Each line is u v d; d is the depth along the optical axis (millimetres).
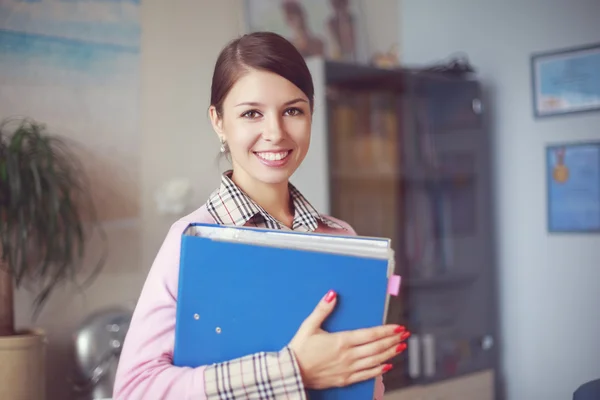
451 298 3332
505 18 3418
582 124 3160
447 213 3385
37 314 2502
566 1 3211
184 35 2924
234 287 868
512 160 3402
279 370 822
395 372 2998
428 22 3721
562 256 3230
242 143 1000
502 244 3441
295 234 904
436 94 3365
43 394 2213
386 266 840
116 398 912
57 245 2350
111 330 2334
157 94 2838
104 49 2693
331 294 839
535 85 3312
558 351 3244
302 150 1025
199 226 925
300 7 3291
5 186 2240
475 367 3256
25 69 2514
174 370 862
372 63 3594
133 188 2750
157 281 939
